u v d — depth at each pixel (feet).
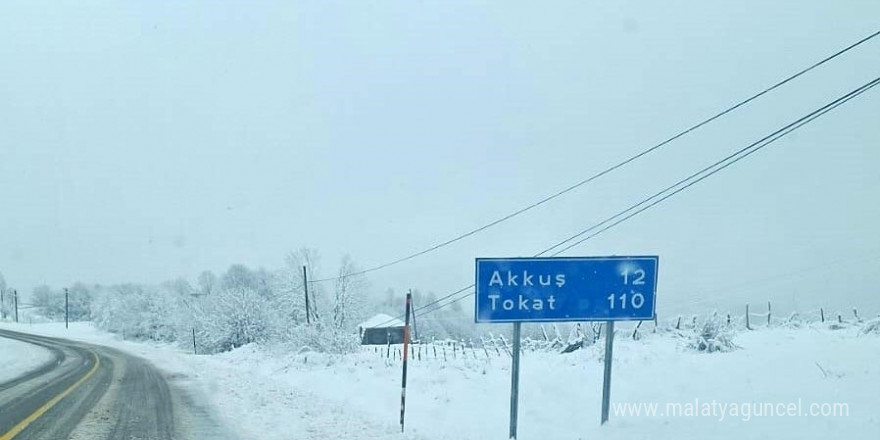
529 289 34.01
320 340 119.65
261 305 181.06
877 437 25.17
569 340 93.45
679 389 42.93
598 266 34.32
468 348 120.37
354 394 65.51
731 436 28.63
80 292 422.00
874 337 66.85
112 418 43.14
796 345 63.87
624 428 33.78
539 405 47.50
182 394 57.93
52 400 52.26
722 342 66.54
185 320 214.48
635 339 86.02
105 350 157.58
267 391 60.90
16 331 274.16
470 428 42.98
